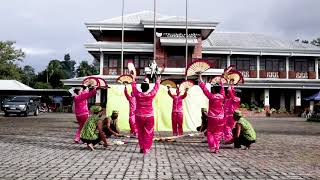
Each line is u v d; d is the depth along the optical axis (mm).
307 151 11195
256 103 42969
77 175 7137
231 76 12906
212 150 10875
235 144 11773
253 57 44469
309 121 30500
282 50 43656
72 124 22844
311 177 7156
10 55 54031
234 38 48531
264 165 8523
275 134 17484
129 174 7258
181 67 39844
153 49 40031
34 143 12500
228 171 7699
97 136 10891
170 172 7523
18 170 7648
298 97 43688
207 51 42625
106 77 39781
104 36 42969
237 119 11734
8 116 33844
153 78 25453
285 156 10078
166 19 40281
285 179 6945
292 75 44562
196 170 7785
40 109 47562
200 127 15227
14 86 45031
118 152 10461
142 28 41312
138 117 10125
